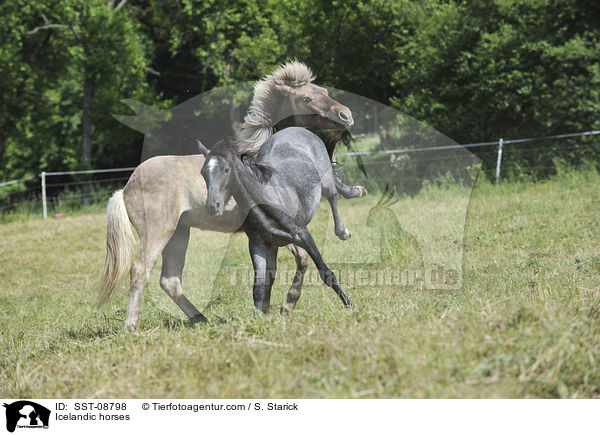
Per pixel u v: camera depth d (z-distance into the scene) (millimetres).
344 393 3113
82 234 14906
